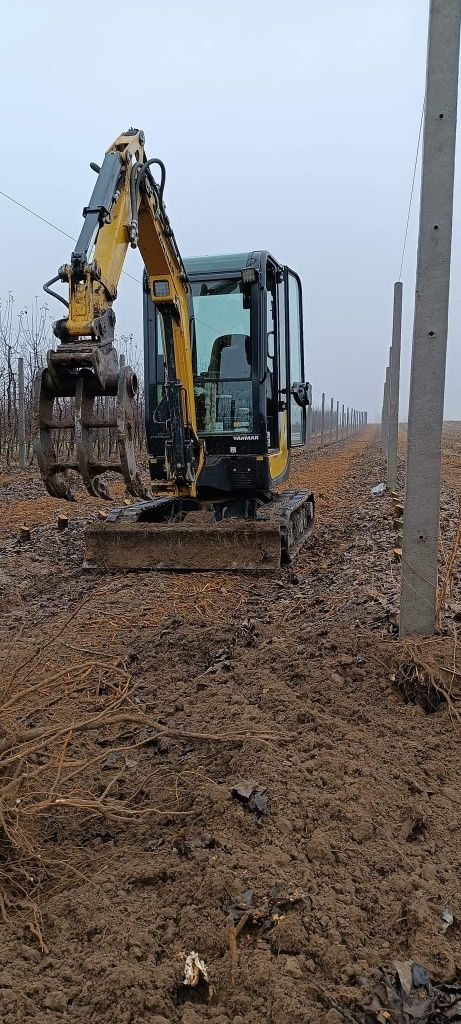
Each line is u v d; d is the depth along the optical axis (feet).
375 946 7.61
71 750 12.19
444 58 13.32
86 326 14.96
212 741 10.98
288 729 12.14
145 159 19.42
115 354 15.80
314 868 8.68
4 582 23.68
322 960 7.31
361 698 13.19
